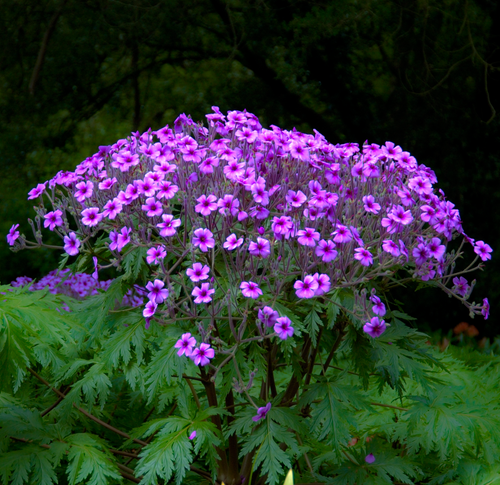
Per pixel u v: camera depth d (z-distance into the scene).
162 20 6.02
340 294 2.17
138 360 2.17
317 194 2.17
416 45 6.29
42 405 2.44
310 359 2.35
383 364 2.29
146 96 6.61
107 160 2.36
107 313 2.22
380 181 2.30
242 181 2.12
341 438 2.11
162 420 2.19
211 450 2.10
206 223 2.16
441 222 2.18
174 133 2.43
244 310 2.10
